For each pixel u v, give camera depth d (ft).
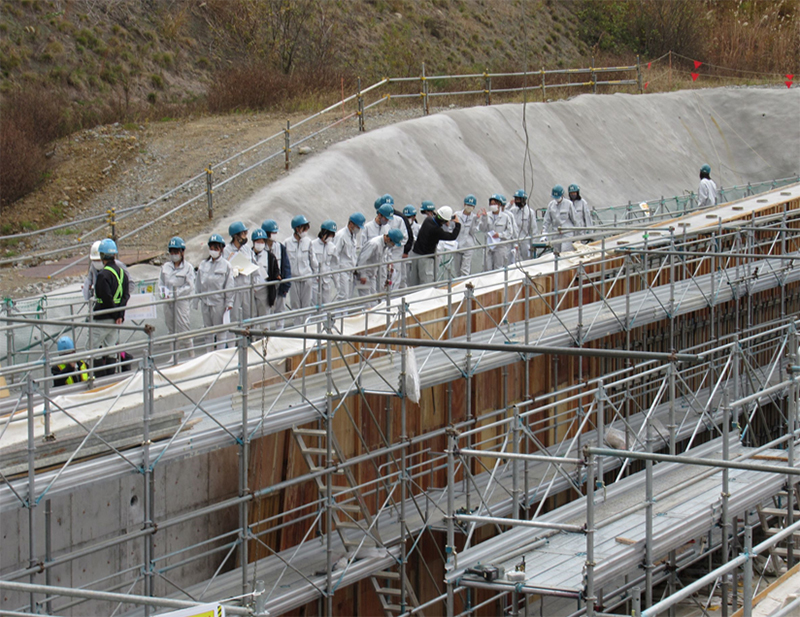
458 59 137.90
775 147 125.39
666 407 60.59
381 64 126.93
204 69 114.73
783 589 31.42
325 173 77.10
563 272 55.88
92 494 34.99
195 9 121.39
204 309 48.11
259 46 119.03
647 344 62.08
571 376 55.93
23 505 29.50
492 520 33.12
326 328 37.32
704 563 51.21
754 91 131.23
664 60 160.15
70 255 66.44
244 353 34.88
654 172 110.93
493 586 34.58
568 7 165.99
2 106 85.25
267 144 83.97
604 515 40.55
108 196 76.38
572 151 103.45
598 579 34.58
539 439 53.72
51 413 34.55
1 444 32.35
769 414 67.92
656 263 63.21
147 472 32.37
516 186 92.58
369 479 44.75
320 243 53.26
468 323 45.39
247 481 39.24
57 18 106.42
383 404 45.32
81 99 98.07
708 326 67.26
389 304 44.11
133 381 37.32
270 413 36.22
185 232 67.31
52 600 33.53
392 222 58.39
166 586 37.58
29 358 47.73
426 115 96.02
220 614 22.70
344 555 40.60
